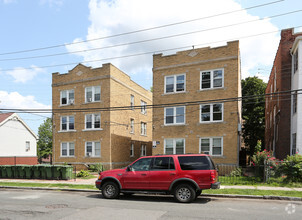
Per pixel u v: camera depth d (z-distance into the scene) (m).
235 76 18.67
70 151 25.34
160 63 21.44
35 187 14.05
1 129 32.53
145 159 10.45
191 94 20.06
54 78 26.75
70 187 13.79
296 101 16.84
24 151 35.69
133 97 28.97
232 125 18.48
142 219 7.06
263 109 32.56
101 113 24.06
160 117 21.08
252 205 9.03
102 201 9.98
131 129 28.39
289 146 17.98
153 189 9.99
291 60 18.44
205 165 9.56
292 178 13.29
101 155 23.69
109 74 23.97
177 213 7.77
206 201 9.88
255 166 14.55
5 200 10.41
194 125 19.77
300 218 7.13
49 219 7.15
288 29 18.81
